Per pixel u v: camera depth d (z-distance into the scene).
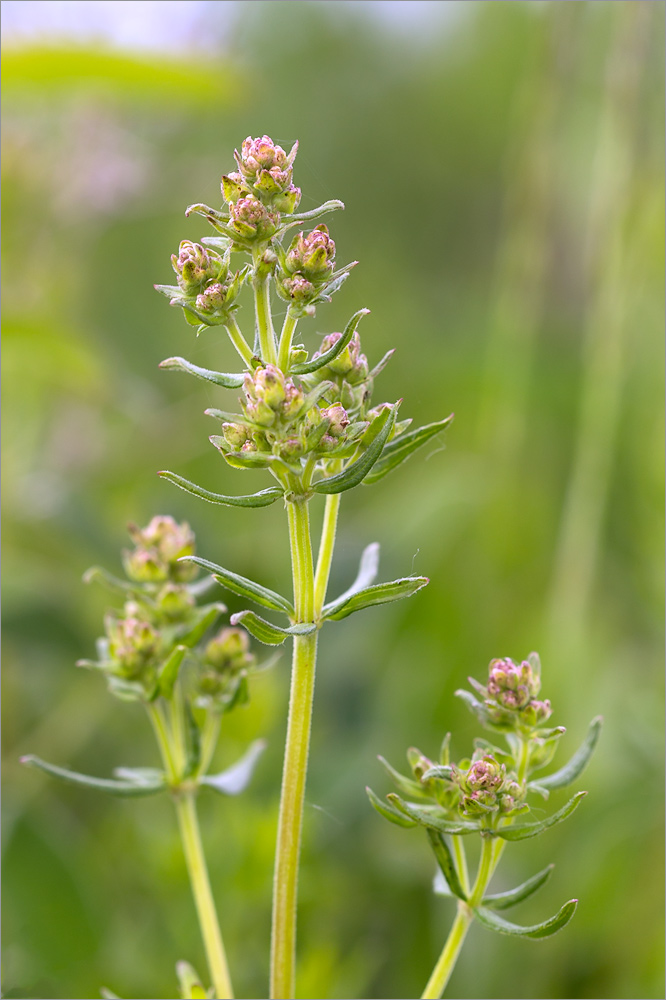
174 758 0.49
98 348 0.82
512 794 0.45
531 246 0.78
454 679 0.73
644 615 0.82
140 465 0.85
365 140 1.17
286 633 0.44
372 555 0.47
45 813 0.60
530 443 0.94
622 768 0.69
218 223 0.44
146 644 0.48
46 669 0.73
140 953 0.59
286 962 0.45
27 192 0.78
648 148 0.73
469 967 0.60
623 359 0.76
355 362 0.46
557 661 0.73
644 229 0.74
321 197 1.14
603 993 0.60
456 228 1.18
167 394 0.97
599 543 0.76
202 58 0.69
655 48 0.73
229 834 0.59
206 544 0.72
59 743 0.71
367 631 0.73
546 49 0.74
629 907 0.62
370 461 0.44
